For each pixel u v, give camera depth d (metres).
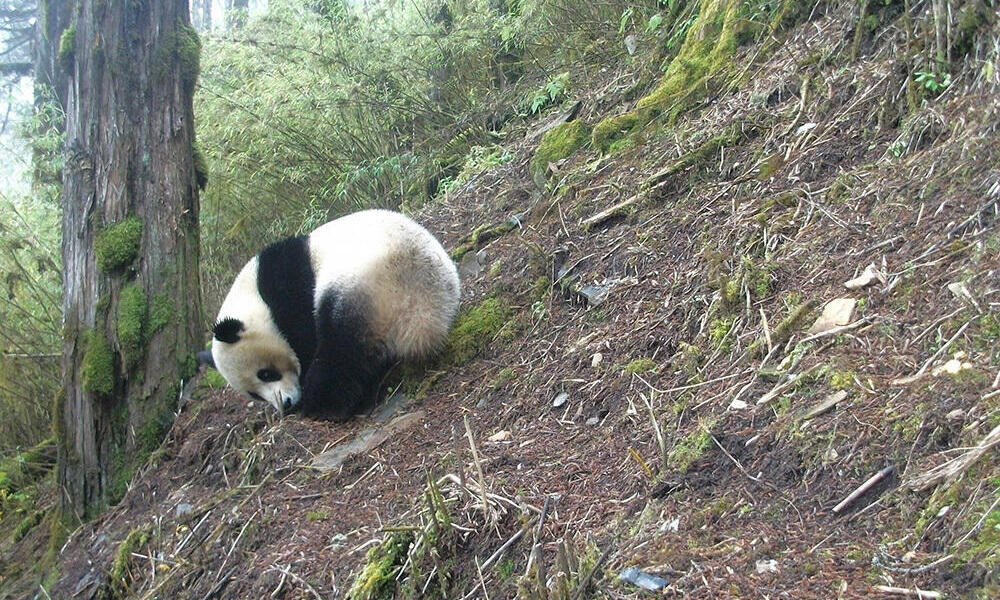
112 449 6.17
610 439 3.93
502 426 4.52
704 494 3.27
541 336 5.09
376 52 9.79
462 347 5.34
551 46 9.55
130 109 6.19
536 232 6.04
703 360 4.07
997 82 4.14
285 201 10.10
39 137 8.74
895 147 4.49
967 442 2.83
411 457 4.62
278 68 9.98
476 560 3.46
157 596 4.64
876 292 3.73
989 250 3.51
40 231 8.84
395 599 3.59
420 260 5.36
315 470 4.88
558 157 6.88
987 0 4.43
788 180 4.84
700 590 2.77
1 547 6.91
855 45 5.28
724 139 5.50
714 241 4.73
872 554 2.69
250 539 4.57
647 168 5.86
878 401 3.20
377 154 9.88
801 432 3.25
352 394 5.37
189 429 6.07
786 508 3.03
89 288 6.19
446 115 9.70
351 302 5.20
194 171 6.61
